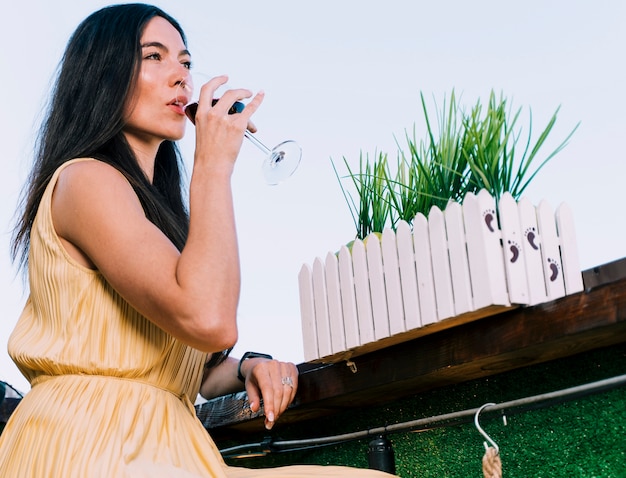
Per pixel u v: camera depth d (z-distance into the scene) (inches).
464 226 54.1
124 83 57.2
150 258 49.1
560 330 49.5
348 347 61.2
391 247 58.7
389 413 70.8
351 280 61.8
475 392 63.7
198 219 50.3
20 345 53.4
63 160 55.4
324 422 77.1
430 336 58.3
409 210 63.8
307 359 65.5
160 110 58.9
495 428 62.0
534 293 52.5
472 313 52.7
